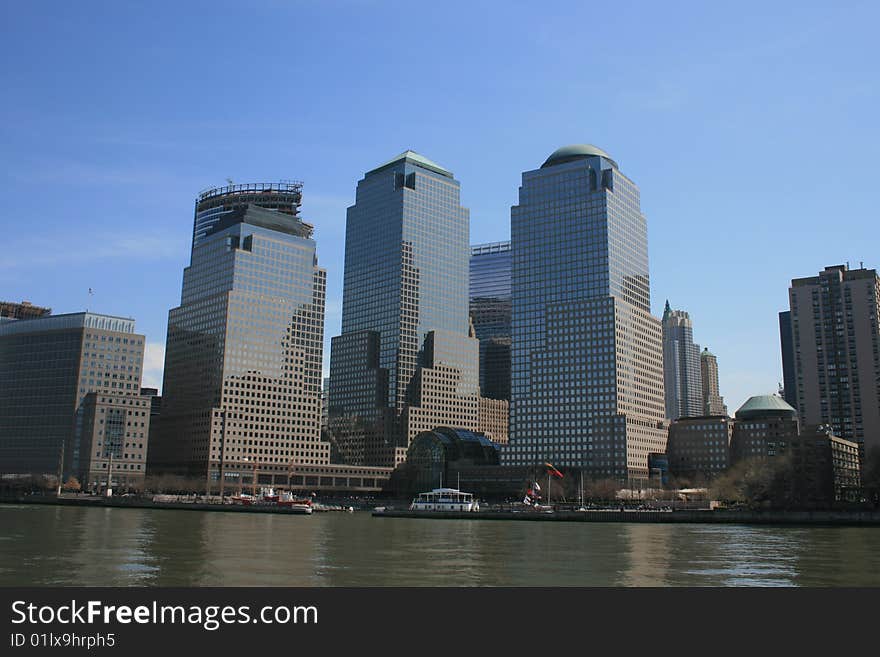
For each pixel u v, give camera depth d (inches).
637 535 6309.1
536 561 4055.1
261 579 3262.8
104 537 5398.6
